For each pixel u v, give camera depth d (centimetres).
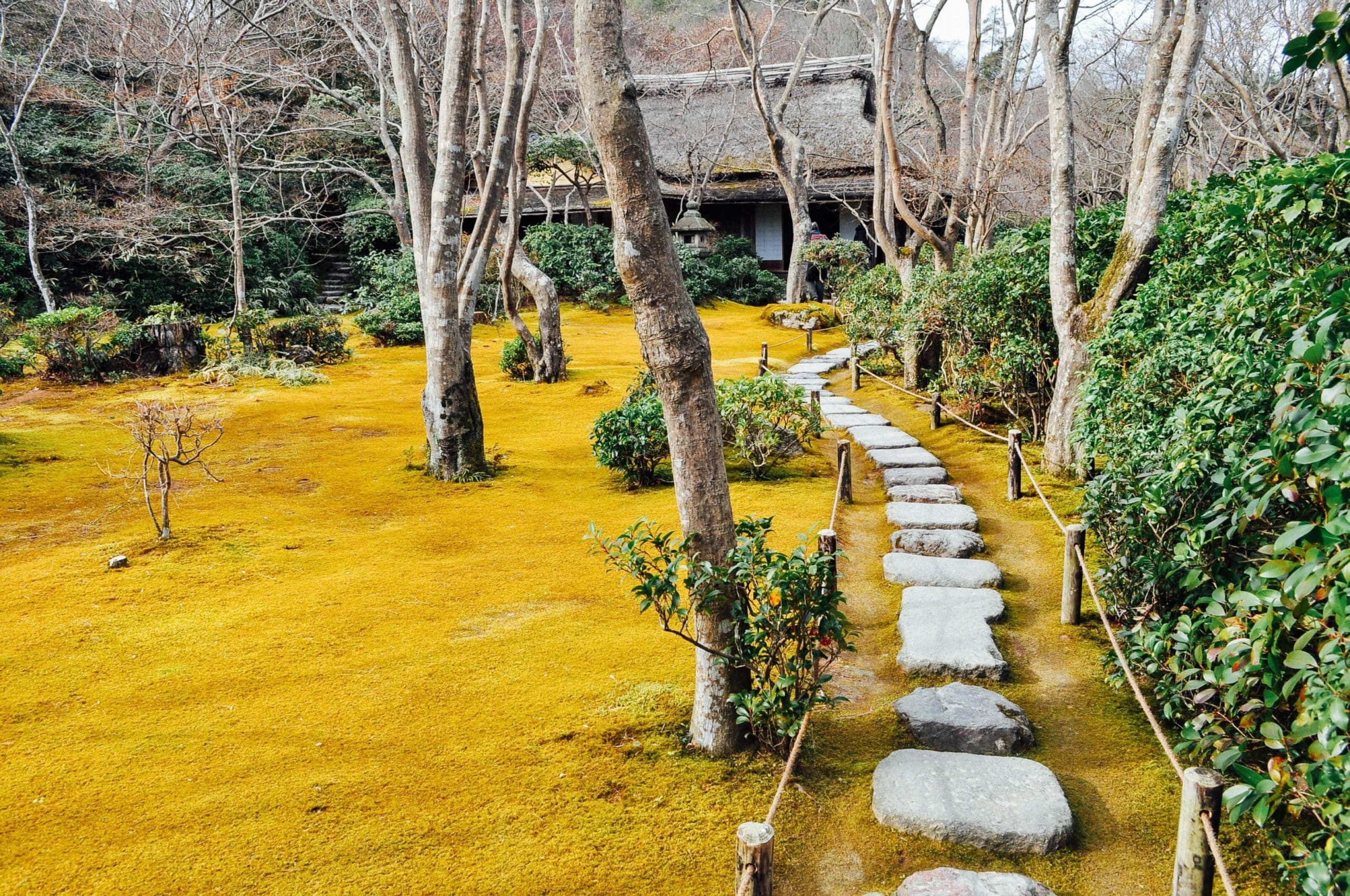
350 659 447
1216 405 350
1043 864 299
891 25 864
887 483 727
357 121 2019
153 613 500
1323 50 246
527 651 452
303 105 2453
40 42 2091
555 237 2264
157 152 1942
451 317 751
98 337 1334
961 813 313
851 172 2547
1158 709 384
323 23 2147
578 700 400
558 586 541
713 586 333
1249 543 343
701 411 329
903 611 476
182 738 374
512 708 395
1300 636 285
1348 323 253
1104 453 538
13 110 1958
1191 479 360
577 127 2366
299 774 347
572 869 295
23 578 546
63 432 940
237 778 345
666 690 405
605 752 360
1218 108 1664
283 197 2355
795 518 643
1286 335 343
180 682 422
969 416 925
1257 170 625
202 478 788
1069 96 667
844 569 557
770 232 2783
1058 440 706
